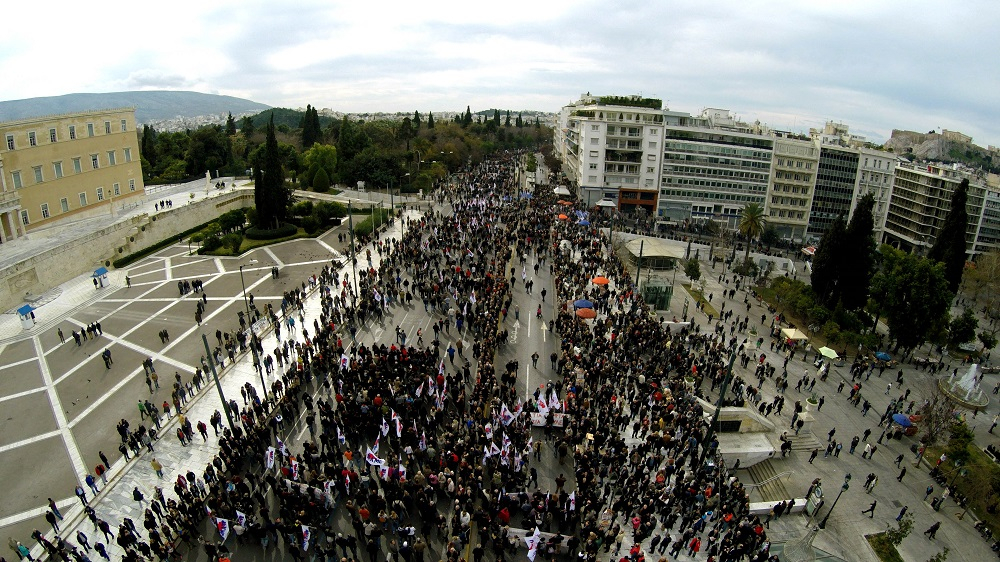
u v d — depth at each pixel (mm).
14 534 28812
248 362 45969
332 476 30078
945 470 42281
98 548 26234
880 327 73625
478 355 46344
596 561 27812
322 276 61344
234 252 74188
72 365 45156
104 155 82625
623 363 44656
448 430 34375
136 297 59344
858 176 119500
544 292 59062
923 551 35469
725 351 54406
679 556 29344
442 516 27875
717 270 88438
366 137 134750
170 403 40000
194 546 27766
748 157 116688
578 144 132625
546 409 36531
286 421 37000
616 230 96375
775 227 120375
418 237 74375
